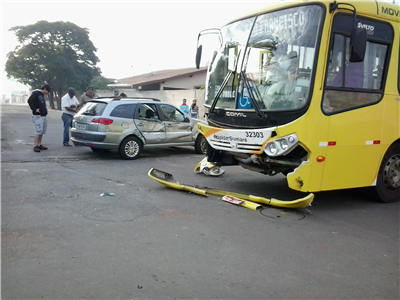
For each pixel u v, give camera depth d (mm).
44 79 47000
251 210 6246
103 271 3953
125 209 6027
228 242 4863
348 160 6152
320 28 5625
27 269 3949
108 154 11414
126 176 8453
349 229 5566
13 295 3455
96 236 4875
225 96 6902
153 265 4129
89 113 10500
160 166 9859
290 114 5723
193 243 4773
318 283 3895
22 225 5168
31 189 6992
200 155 12109
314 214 6223
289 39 6004
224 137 6742
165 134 11266
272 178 8828
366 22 6133
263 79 6230
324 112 5742
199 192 7023
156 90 31250
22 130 17422
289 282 3887
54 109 50094
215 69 7457
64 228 5113
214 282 3814
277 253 4594
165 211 6008
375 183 6695
